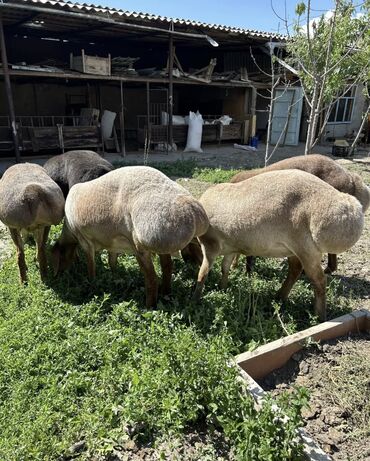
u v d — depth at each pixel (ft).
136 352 10.36
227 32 46.62
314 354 10.41
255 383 8.94
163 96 61.46
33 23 41.22
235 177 15.80
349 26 22.93
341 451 8.00
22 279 14.34
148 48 58.23
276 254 11.93
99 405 8.93
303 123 62.69
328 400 9.13
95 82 50.80
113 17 39.29
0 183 14.46
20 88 48.47
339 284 14.53
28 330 11.04
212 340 10.36
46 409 8.64
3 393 9.34
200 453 8.00
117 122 56.54
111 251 13.69
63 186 17.93
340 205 10.52
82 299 13.50
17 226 13.37
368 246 18.86
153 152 48.08
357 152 52.75
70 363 9.98
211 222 12.30
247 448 7.47
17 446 7.88
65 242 14.85
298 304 13.11
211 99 62.23
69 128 39.52
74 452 8.07
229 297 12.85
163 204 11.02
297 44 26.76
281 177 11.47
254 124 55.98
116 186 12.14
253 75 58.34
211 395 8.61
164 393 8.89
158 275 14.61
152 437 8.38
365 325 11.54
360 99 67.31
